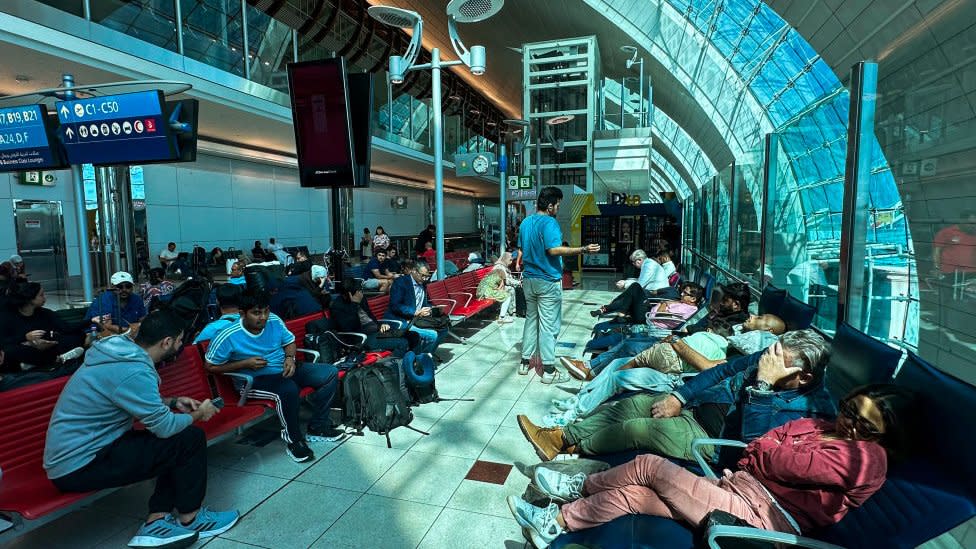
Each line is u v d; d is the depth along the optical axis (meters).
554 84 23.53
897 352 1.81
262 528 2.44
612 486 2.02
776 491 1.81
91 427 2.12
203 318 4.70
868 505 1.57
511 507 2.11
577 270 16.33
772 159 4.77
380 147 18.38
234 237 16.27
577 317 8.22
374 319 4.81
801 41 13.54
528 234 4.71
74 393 2.11
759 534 1.52
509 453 3.23
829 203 3.21
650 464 1.93
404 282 5.20
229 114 12.18
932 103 2.21
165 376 2.92
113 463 2.14
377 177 24.83
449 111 25.70
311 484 2.86
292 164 18.22
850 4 8.77
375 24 19.62
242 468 3.05
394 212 27.20
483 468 3.04
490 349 6.02
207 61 11.01
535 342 4.86
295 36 14.69
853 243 2.68
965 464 1.34
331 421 3.73
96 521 2.53
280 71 13.76
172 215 14.11
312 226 19.75
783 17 11.38
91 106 4.54
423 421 3.77
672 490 1.84
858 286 2.69
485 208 40.03
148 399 2.18
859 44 9.21
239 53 12.02
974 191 1.94
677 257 15.49
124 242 7.54
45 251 11.33
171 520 2.35
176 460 2.30
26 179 10.87
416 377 4.03
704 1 15.62
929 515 1.35
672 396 2.70
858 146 2.61
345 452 3.26
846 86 2.91
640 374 3.33
